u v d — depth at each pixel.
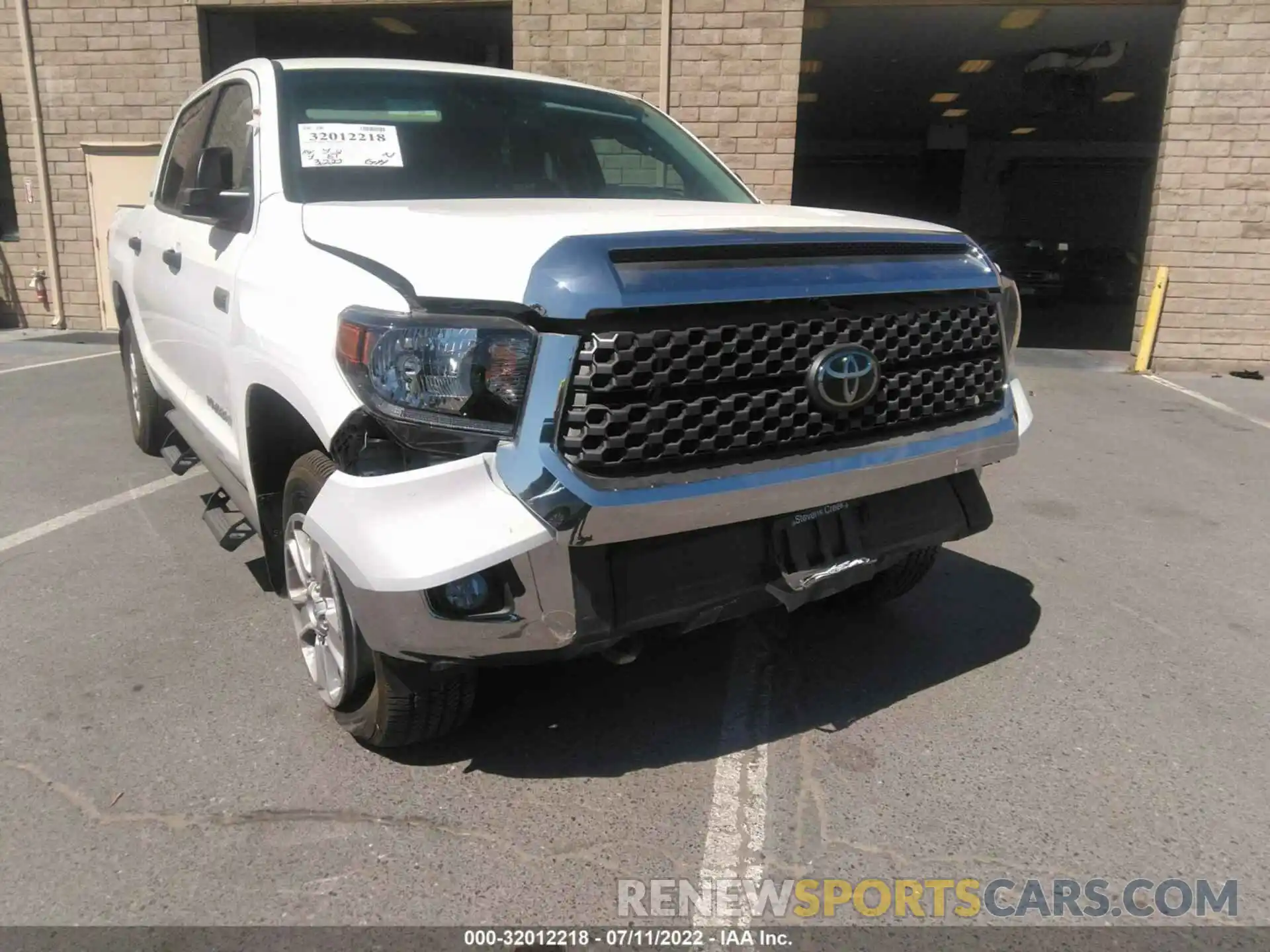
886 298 2.83
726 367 2.51
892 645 3.83
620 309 2.35
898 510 3.07
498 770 2.96
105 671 3.53
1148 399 9.02
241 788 2.85
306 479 2.96
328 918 2.36
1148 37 12.59
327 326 2.66
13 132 11.97
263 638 3.80
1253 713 3.36
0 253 12.35
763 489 2.60
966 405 3.07
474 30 12.80
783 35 10.54
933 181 23.08
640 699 3.39
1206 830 2.73
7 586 4.28
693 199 4.23
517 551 2.35
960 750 3.10
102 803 2.77
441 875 2.51
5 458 6.29
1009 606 4.21
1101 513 5.54
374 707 2.83
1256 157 10.30
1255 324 10.62
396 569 2.38
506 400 2.38
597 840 2.65
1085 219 24.03
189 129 4.97
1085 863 2.59
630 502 2.41
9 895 2.41
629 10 10.62
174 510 5.30
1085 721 3.29
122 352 6.34
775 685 3.50
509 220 2.62
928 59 14.45
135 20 11.49
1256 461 6.74
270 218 3.28
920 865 2.58
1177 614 4.16
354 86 3.82
